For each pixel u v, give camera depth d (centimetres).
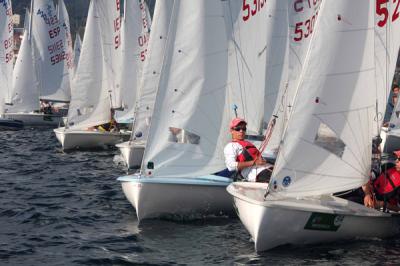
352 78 3600
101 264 3434
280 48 5594
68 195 5222
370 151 3659
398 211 3819
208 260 3459
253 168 4206
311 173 3591
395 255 3516
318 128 3581
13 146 8950
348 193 3900
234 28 4738
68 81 13050
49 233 4028
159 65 6694
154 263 3431
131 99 9081
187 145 4241
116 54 9106
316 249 3600
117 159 7681
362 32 3600
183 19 4275
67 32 15062
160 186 4131
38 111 12706
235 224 4159
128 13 9094
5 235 3984
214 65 4312
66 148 8506
